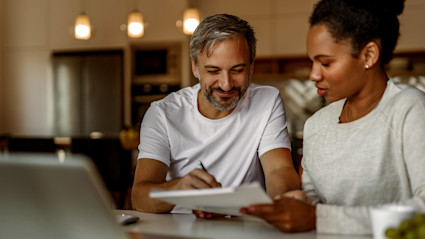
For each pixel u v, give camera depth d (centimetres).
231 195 105
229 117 180
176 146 183
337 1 117
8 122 746
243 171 183
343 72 120
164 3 665
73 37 709
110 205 90
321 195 141
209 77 164
